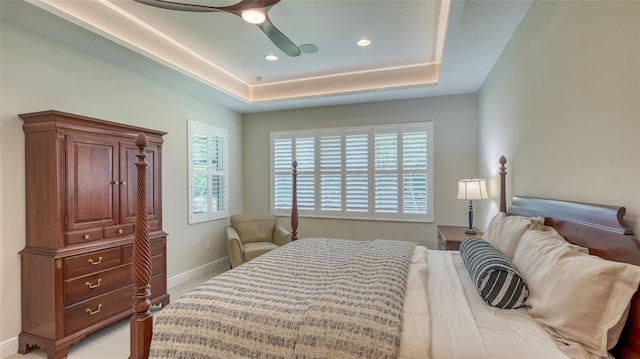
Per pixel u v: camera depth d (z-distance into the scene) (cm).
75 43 272
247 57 368
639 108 123
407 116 457
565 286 127
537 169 221
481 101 400
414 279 183
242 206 540
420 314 140
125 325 288
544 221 193
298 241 303
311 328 130
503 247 203
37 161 240
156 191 325
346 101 464
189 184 420
